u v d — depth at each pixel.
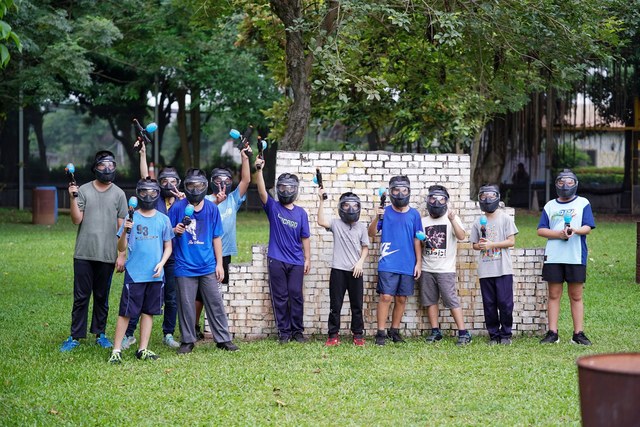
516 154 30.20
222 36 27.23
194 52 28.16
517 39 13.27
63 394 7.43
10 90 24.36
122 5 24.67
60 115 31.95
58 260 16.88
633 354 4.73
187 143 31.91
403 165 10.23
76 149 32.22
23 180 31.78
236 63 28.17
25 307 11.93
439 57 14.46
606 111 29.69
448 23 12.12
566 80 14.55
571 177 9.59
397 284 9.71
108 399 7.26
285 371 8.21
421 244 9.87
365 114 16.77
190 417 6.78
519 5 13.02
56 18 21.53
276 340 9.91
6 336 10.02
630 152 31.30
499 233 9.68
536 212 29.84
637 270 14.02
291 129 13.66
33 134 31.84
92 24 22.25
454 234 9.84
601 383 4.46
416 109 16.05
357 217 9.59
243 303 10.03
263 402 7.16
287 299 9.79
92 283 9.48
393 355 8.99
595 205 32.12
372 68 15.45
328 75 12.23
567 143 31.45
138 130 9.74
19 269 15.62
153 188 8.80
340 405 7.07
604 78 28.97
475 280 10.24
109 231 9.44
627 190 31.67
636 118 30.77
